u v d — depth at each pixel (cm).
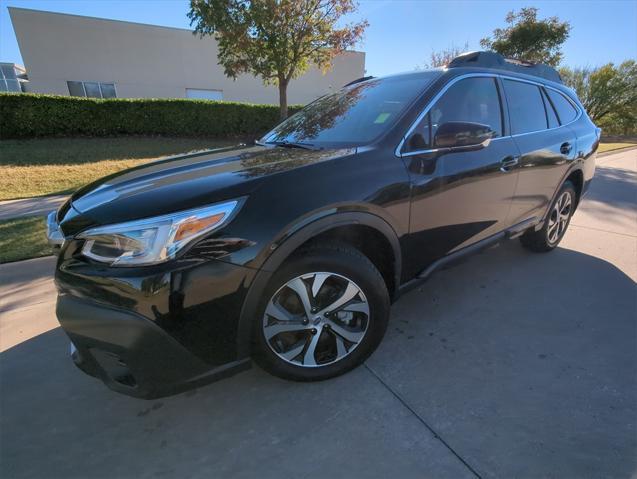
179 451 181
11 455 180
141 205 174
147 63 1789
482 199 282
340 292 212
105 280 165
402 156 232
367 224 211
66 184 787
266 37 892
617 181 850
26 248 437
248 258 177
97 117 1212
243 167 215
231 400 212
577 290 330
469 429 188
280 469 171
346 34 948
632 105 2819
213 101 1377
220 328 179
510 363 237
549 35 1789
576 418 193
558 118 378
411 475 166
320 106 321
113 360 176
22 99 1100
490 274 364
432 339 263
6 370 239
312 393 215
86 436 191
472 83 286
